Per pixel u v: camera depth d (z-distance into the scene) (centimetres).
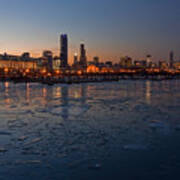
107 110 2414
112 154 1052
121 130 1503
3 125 1669
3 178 817
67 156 1030
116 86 8306
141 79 19812
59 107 2684
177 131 1461
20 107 2719
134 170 883
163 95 4428
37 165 927
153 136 1345
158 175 839
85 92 5325
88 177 826
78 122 1775
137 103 3095
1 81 15212
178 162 952
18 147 1153
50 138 1317
